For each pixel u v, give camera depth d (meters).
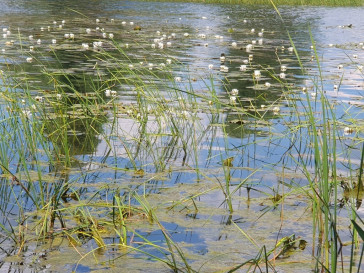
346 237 3.35
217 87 8.45
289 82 9.08
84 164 4.87
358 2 33.69
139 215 3.70
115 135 5.83
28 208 3.79
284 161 5.01
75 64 10.41
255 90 8.30
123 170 4.72
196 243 3.23
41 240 3.25
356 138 5.61
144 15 23.53
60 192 4.10
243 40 16.14
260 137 5.85
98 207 3.80
